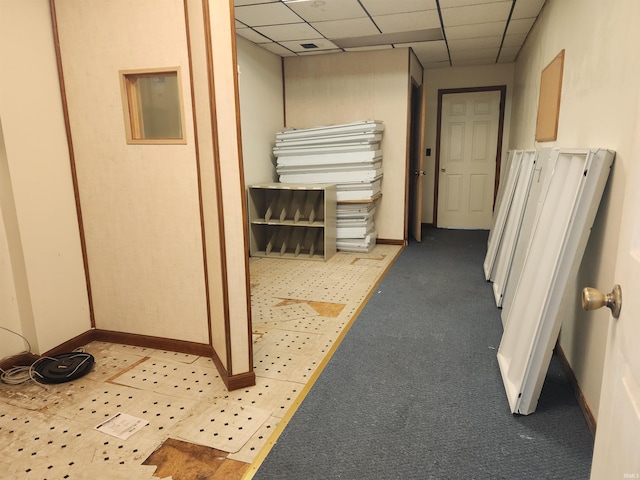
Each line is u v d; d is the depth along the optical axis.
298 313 3.08
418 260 4.55
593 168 1.73
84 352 2.46
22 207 2.19
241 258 2.01
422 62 5.70
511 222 3.56
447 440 1.74
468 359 2.40
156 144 2.27
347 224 4.86
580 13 2.31
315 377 2.22
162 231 2.37
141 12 2.14
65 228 2.43
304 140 4.84
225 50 1.82
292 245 4.92
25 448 1.71
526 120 4.21
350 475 1.56
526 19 3.78
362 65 5.03
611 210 1.72
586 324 1.94
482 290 3.57
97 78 2.28
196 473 1.57
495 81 5.90
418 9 3.53
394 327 2.83
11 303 2.28
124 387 2.14
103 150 2.36
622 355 0.78
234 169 1.93
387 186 5.21
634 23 1.58
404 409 1.95
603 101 1.90
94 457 1.66
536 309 2.02
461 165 6.28
